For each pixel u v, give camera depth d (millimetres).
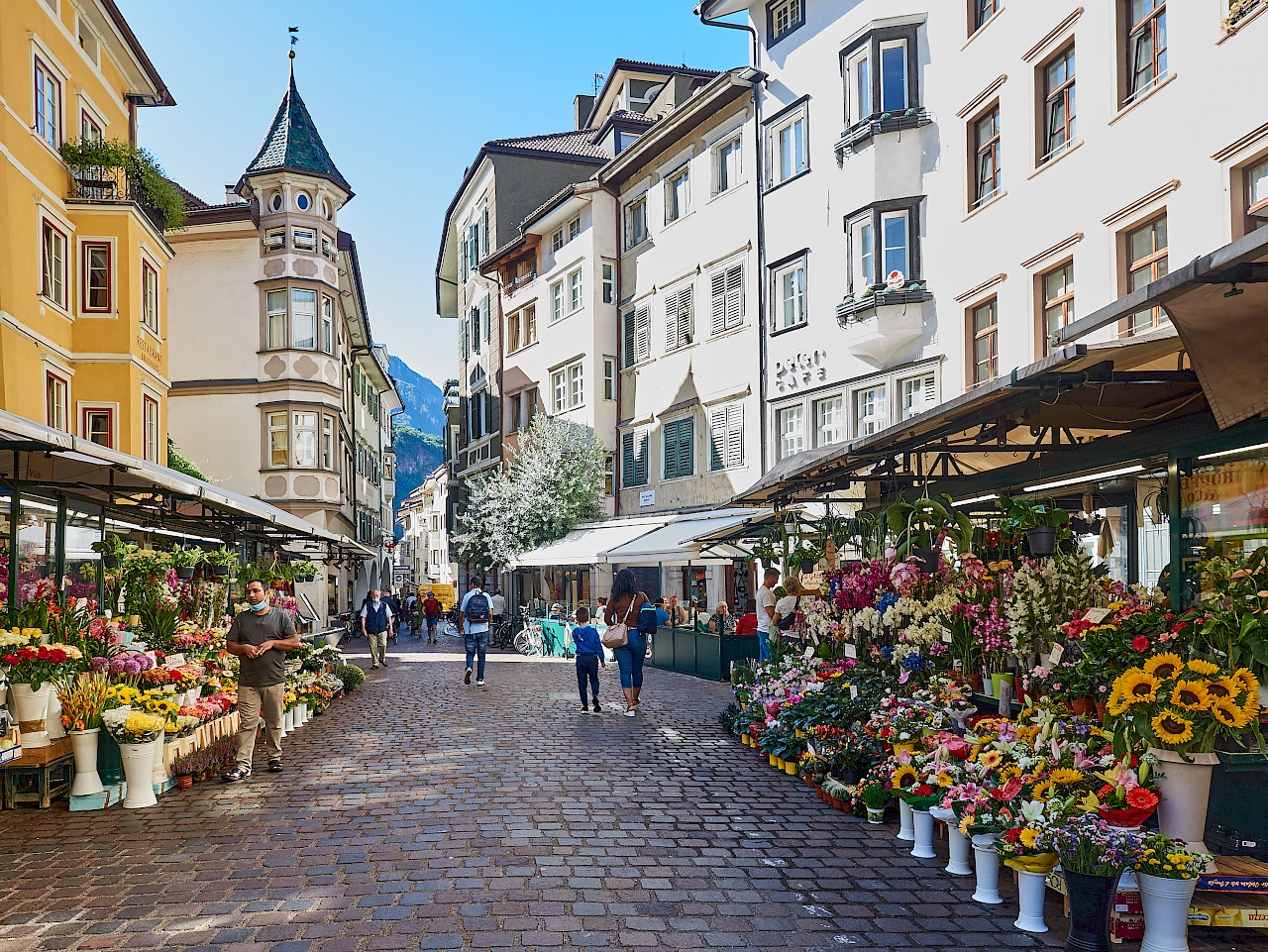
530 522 32156
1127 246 15039
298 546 28188
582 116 49000
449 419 53906
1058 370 6246
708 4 26406
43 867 6527
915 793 6891
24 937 5223
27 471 9750
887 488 12430
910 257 20766
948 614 7906
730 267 27312
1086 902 5035
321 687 14688
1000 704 7129
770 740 10062
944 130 20172
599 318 33750
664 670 22266
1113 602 6609
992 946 5164
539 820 7754
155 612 11180
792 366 24562
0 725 8000
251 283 35344
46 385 20047
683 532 24219
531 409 39688
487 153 43531
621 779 9391
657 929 5363
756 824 7652
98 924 5418
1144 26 14680
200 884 6141
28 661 8250
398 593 66875
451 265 57062
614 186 33812
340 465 37625
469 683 18766
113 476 10438
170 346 35125
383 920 5480
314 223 35719
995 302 18703
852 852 6887
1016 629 6871
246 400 35062
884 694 8812
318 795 8703
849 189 22344
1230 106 12703
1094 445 8484
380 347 53000
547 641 28219
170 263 35375
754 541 18375
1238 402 4906
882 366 21641
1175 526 6715
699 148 28922
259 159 35875
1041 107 17156
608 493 33500
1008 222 17875
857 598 9891
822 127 23547
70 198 21281
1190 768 5266
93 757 8289
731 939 5227
